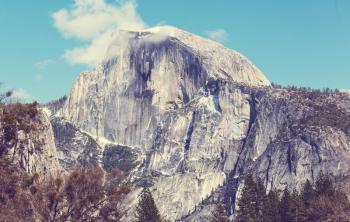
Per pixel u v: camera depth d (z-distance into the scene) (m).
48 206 91.62
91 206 94.88
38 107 108.62
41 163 104.50
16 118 96.50
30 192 91.56
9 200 89.25
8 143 96.00
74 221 93.06
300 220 175.00
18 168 97.00
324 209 173.38
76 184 94.19
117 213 97.12
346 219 170.75
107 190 96.62
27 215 89.75
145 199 176.12
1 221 86.56
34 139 103.56
